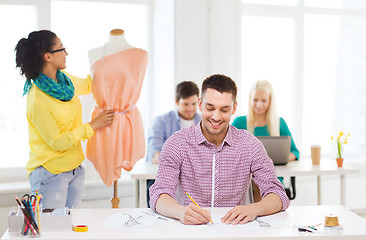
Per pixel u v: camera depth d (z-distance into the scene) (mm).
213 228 1841
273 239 1738
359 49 4949
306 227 1840
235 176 2170
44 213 1846
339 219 1903
